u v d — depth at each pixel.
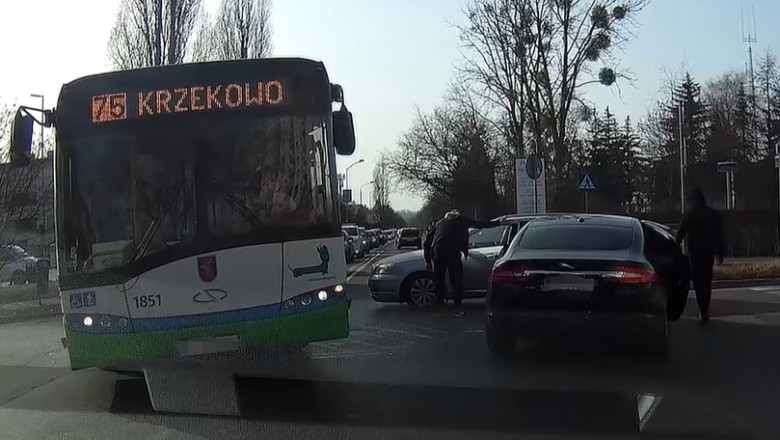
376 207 118.81
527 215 14.44
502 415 7.02
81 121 7.84
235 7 32.00
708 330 11.63
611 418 6.89
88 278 7.61
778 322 12.42
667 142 65.88
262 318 7.68
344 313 7.97
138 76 7.86
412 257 14.88
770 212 30.22
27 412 7.39
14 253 23.91
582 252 9.12
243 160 7.81
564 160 29.69
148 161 7.76
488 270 14.06
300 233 7.82
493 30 30.80
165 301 7.59
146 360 7.57
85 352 7.58
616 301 8.71
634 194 70.25
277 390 8.02
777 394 7.68
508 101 31.94
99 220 7.70
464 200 57.97
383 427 6.68
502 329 9.04
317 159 7.95
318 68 8.04
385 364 9.28
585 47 28.94
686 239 12.69
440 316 13.49
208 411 7.27
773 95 57.69
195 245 7.64
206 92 7.85
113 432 6.67
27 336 12.84
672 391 7.81
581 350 10.02
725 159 61.44
